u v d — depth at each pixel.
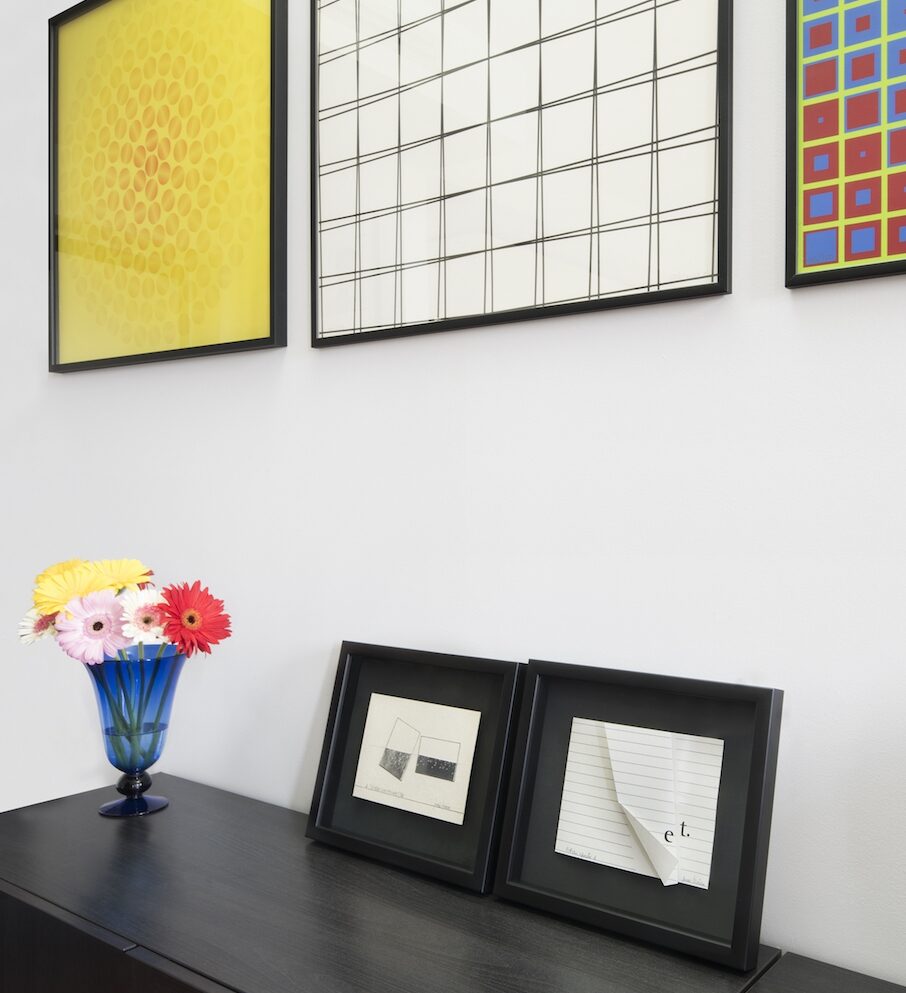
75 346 1.70
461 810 1.08
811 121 0.91
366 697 1.22
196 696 1.51
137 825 1.28
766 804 0.88
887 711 0.89
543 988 0.83
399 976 0.85
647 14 1.02
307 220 1.36
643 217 1.02
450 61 1.19
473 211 1.17
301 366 1.37
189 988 0.85
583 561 1.08
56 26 1.73
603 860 0.96
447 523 1.21
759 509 0.96
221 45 1.46
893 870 0.88
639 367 1.04
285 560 1.39
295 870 1.11
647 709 0.98
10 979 1.05
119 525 1.64
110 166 1.64
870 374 0.89
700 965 0.87
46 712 1.78
